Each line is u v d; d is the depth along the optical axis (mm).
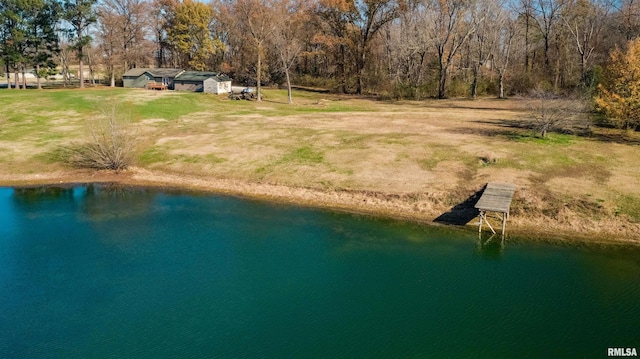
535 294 16938
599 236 21453
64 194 28094
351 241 21375
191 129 41062
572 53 64812
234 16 84438
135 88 68125
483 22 62250
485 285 17562
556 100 34344
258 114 49219
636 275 18297
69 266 19094
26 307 16203
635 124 35406
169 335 14578
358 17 73312
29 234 22266
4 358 13641
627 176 26234
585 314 15727
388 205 25266
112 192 28406
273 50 77312
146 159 33375
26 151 34594
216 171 30938
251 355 13594
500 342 14242
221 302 16391
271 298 16656
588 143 32438
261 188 28297
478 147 31922
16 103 48125
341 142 34906
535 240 21312
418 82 68000
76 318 15539
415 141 34312
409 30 65562
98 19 71750
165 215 24703
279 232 22406
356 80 77500
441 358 13484
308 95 72375
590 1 62844
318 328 14891
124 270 18750
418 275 18297
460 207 24484
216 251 20422
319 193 27062
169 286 17484
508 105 56406
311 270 18688
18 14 61438
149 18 87750
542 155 29719
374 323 15164
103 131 35688
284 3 78750
